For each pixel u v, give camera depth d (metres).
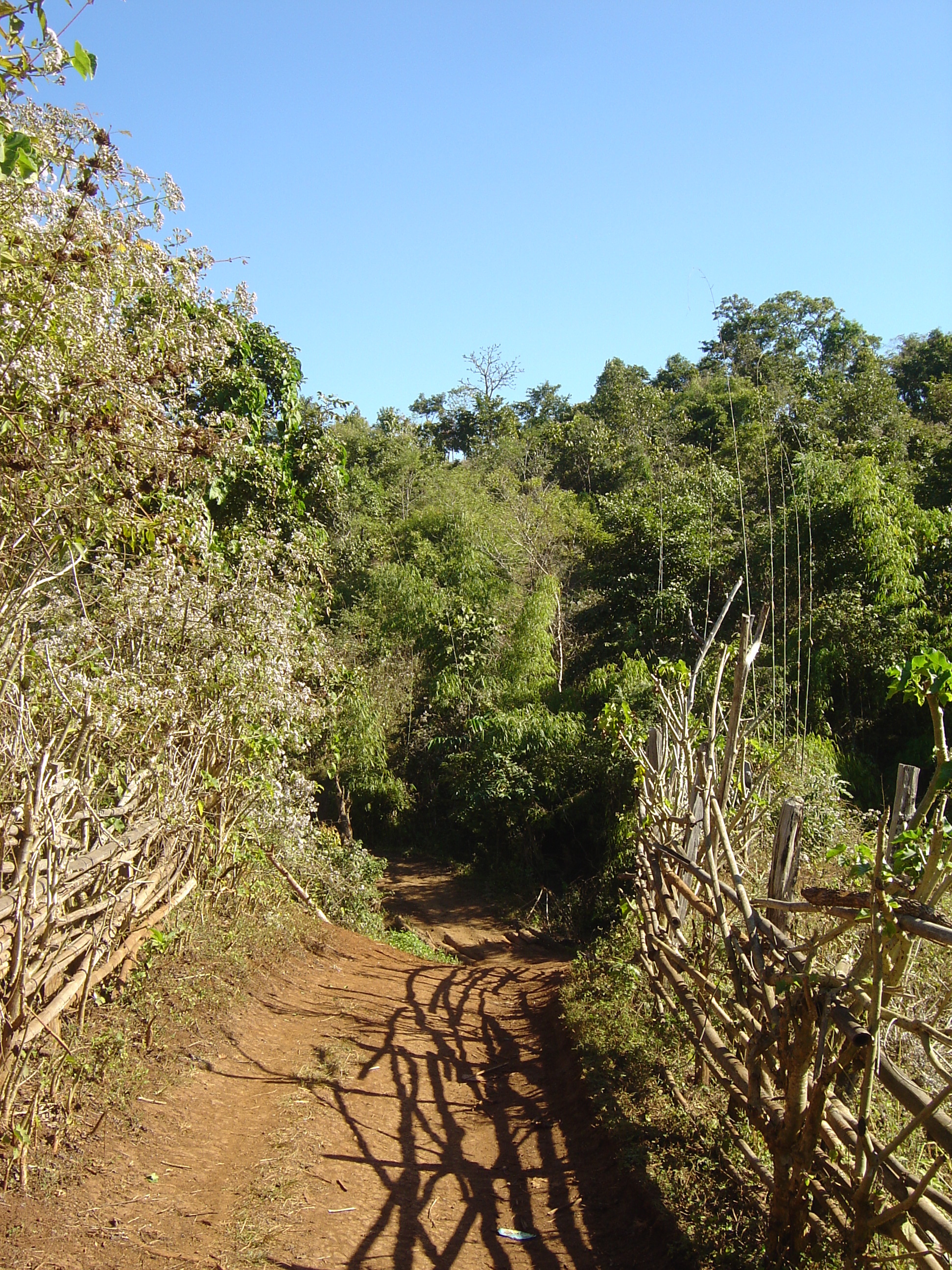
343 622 21.22
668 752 6.80
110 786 5.29
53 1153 3.40
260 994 6.09
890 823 2.80
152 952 5.21
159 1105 4.10
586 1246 3.50
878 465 16.94
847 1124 2.91
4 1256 2.81
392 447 36.66
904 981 3.89
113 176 5.51
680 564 17.58
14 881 3.60
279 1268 3.12
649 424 31.80
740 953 3.56
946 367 30.66
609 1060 4.97
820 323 32.78
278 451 9.80
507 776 15.78
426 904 15.03
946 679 2.65
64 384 5.26
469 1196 3.93
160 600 6.02
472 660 19.34
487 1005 7.78
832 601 13.98
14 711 4.41
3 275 4.98
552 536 23.19
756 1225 3.22
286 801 7.78
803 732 11.55
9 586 5.15
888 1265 2.75
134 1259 2.99
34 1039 3.61
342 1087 4.96
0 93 4.19
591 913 13.16
